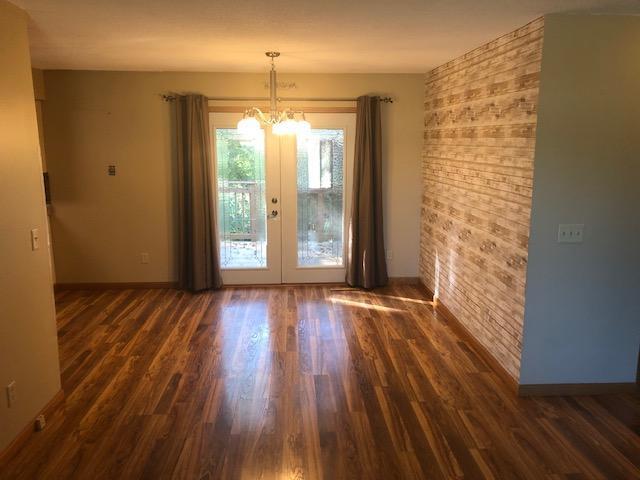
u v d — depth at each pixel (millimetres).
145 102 5582
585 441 2914
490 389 3529
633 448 2852
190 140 5496
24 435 2850
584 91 3109
